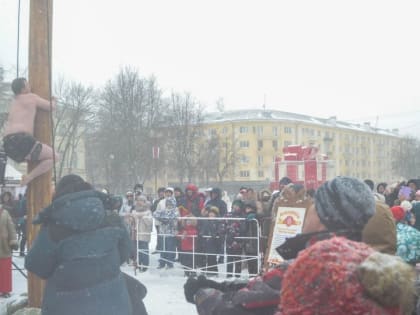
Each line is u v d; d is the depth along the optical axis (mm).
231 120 75500
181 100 49781
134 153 42750
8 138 4723
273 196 8820
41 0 5062
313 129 79625
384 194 11867
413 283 1246
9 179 21844
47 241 3283
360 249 1308
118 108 43438
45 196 4930
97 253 3287
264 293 1871
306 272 1267
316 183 18516
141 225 10312
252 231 8906
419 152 78062
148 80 45719
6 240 8172
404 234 3150
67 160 56844
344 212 1969
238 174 74438
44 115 4969
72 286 3221
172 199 10336
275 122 75000
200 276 2359
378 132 95125
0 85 22141
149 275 9844
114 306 3262
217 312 2004
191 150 49594
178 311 6801
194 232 9820
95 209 3307
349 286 1208
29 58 5062
